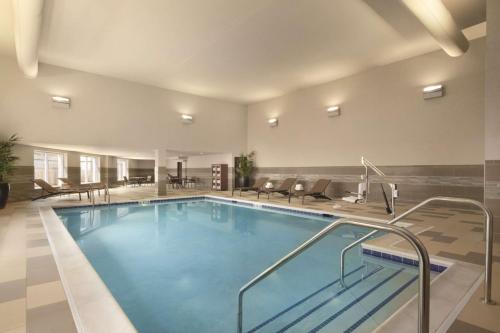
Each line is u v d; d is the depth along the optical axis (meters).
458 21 5.23
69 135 7.93
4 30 5.70
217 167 12.46
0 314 1.93
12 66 7.12
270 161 11.25
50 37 6.00
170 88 9.86
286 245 4.48
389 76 7.54
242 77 8.62
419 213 5.82
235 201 9.10
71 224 5.96
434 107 6.74
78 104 8.08
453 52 5.39
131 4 4.80
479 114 6.09
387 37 6.00
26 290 2.31
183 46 6.43
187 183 14.91
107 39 6.09
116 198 9.02
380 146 7.74
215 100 11.30
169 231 5.43
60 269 2.79
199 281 3.10
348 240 4.64
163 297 2.73
